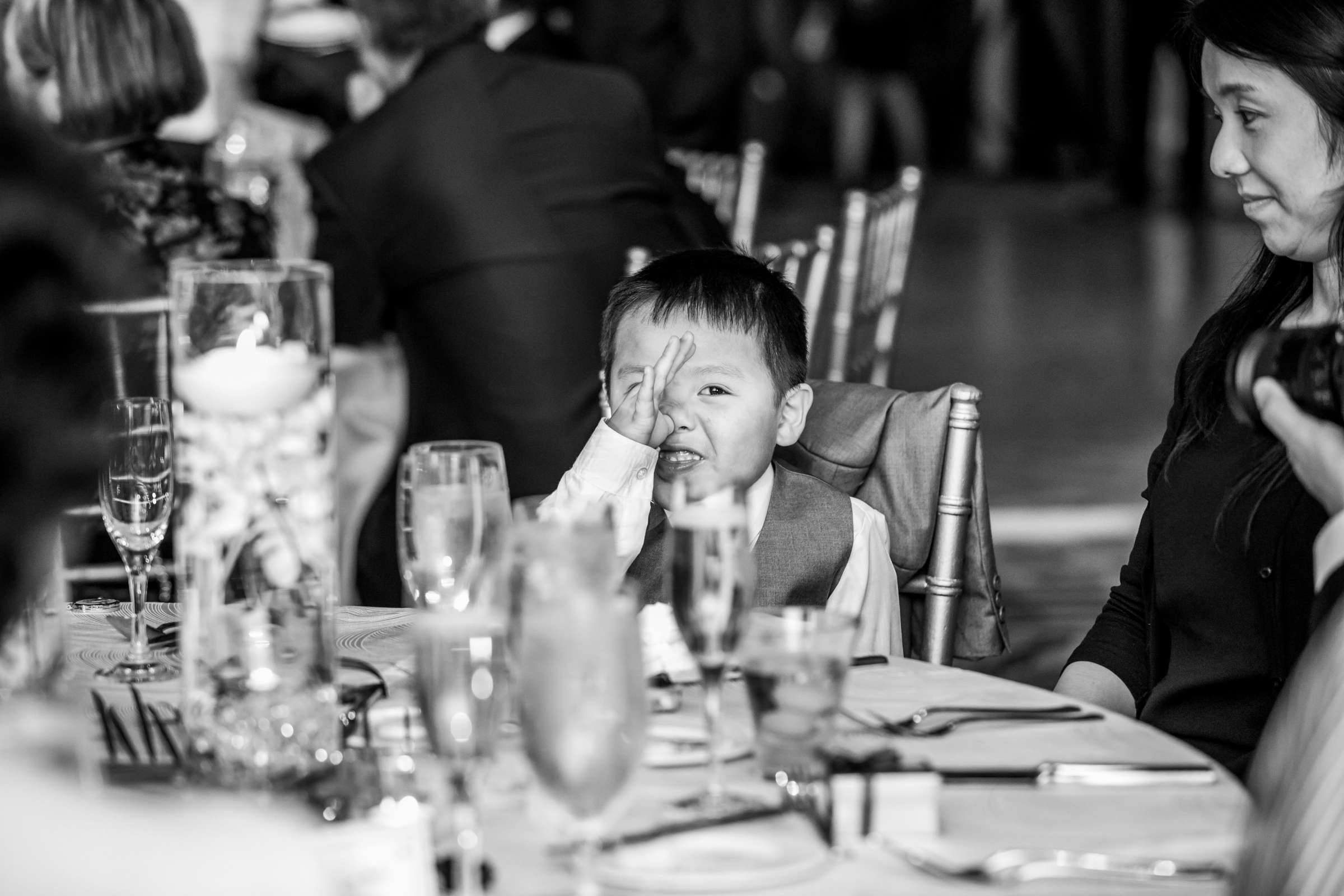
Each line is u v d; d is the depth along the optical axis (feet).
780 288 8.20
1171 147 44.39
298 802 4.68
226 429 4.84
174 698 6.03
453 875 4.36
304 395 4.90
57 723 3.15
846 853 4.62
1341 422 5.42
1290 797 4.05
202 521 4.88
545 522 4.45
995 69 51.11
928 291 32.27
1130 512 18.04
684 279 8.01
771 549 7.94
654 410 7.09
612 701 4.18
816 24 50.67
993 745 5.49
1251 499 7.08
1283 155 7.17
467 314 11.22
